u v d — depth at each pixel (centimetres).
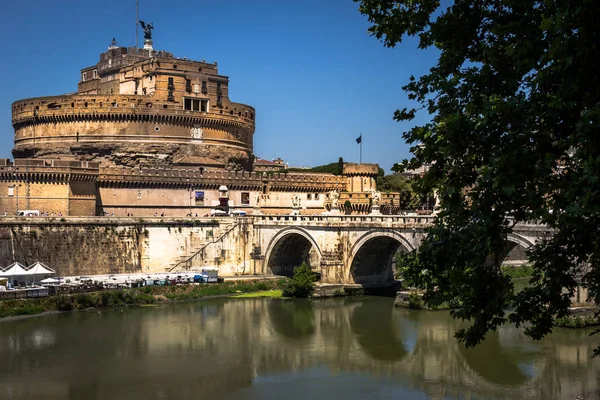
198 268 13050
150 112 15688
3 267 10956
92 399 6272
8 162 13188
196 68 16588
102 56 18738
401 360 7494
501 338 8144
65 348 8006
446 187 3072
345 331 8962
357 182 17375
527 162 2733
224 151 16725
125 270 12338
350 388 6538
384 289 12219
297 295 11594
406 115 3381
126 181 14012
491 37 3219
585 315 8400
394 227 10856
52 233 11562
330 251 11962
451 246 3078
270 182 16250
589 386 6347
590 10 2472
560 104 2642
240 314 10150
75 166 13250
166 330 9012
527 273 13012
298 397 6297
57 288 10450
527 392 6234
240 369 7225
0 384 6675
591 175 2494
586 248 2864
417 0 3634
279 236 13012
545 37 2758
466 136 2911
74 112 15575
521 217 2980
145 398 6309
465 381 6638
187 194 14912
